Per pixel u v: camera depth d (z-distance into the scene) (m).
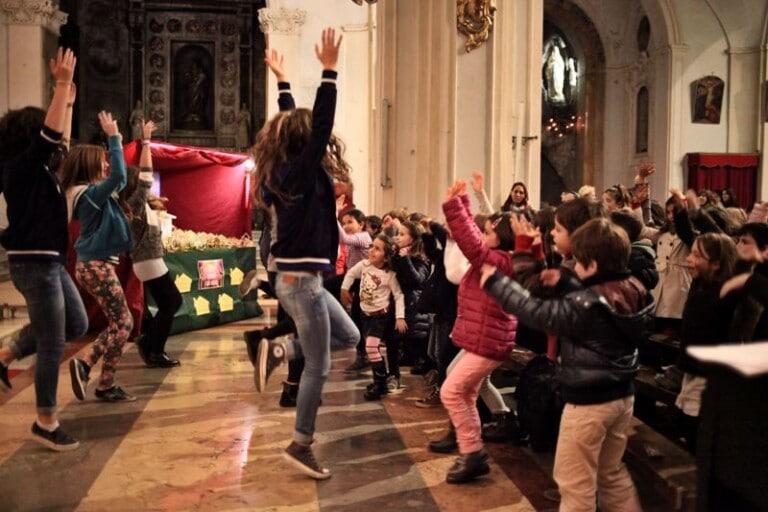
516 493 3.58
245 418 4.78
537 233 3.21
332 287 6.73
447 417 4.84
